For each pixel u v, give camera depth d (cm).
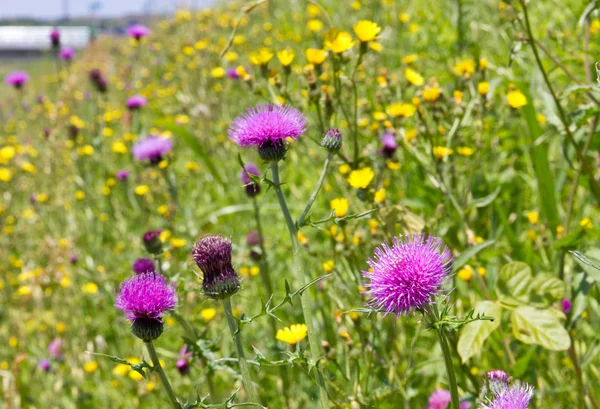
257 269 97
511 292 69
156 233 83
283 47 194
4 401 107
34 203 166
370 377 72
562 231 78
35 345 125
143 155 114
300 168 135
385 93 98
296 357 58
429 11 161
